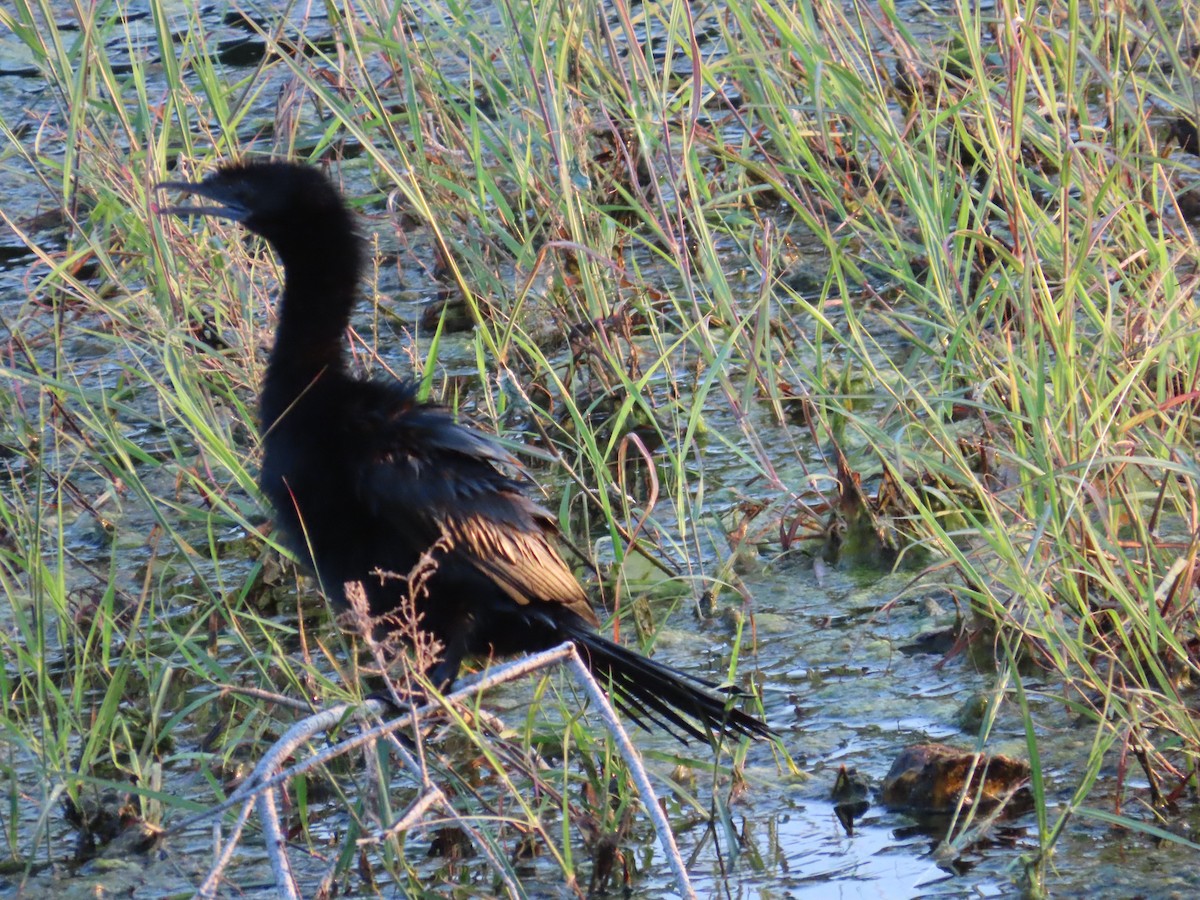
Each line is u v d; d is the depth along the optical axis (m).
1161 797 8.63
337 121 12.71
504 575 8.80
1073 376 9.55
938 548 10.62
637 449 13.24
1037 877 8.12
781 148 13.06
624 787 8.54
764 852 8.61
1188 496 10.38
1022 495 10.09
